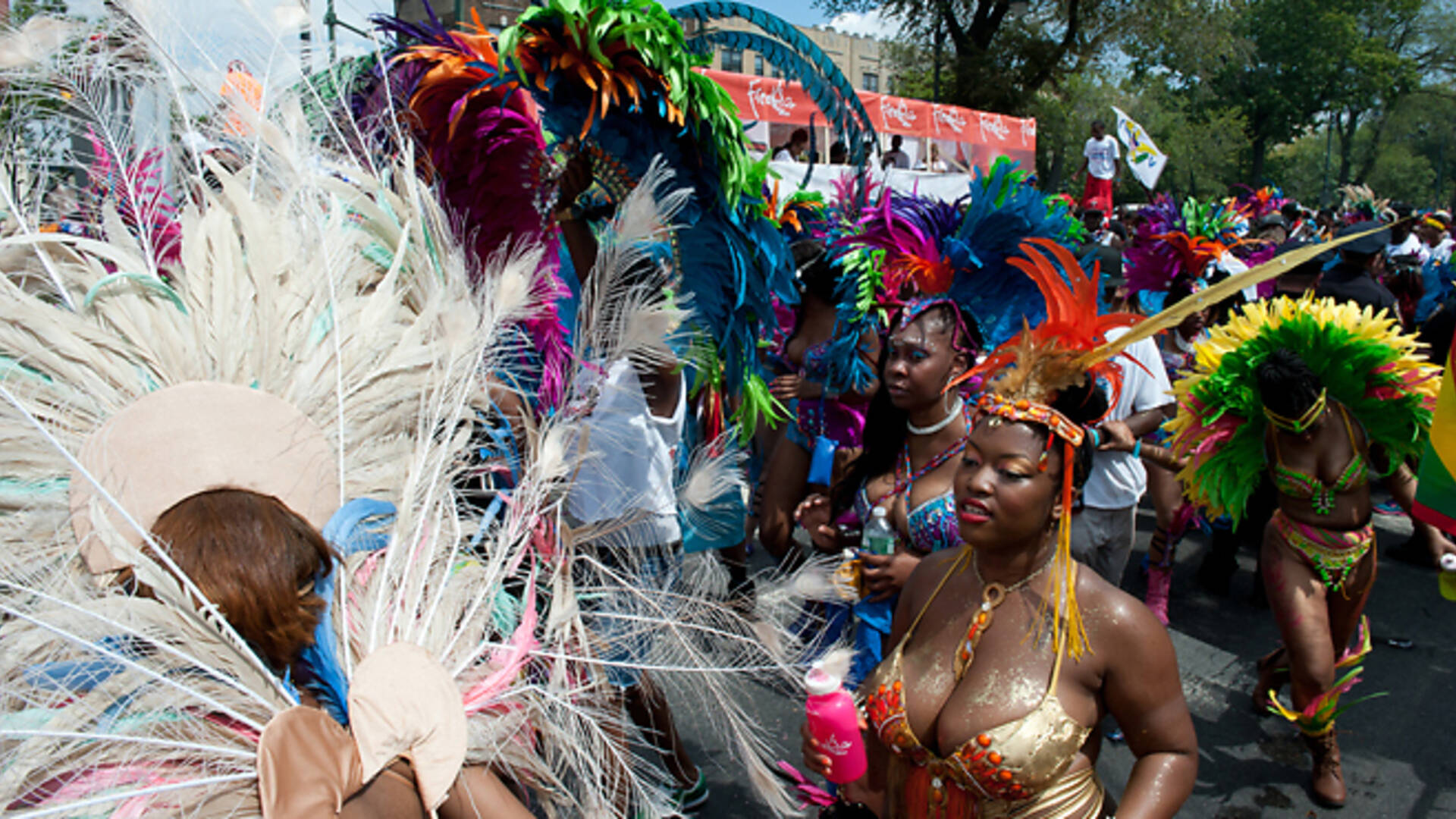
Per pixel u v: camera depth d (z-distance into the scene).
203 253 1.37
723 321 2.81
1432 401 3.15
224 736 1.11
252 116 1.55
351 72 1.92
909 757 1.81
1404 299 8.77
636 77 2.39
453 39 2.35
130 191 1.49
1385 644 4.62
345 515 1.25
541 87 2.30
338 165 1.67
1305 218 11.71
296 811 1.01
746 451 3.19
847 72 38.75
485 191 2.41
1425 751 3.67
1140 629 1.64
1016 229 2.54
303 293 1.41
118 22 1.53
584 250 2.57
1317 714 3.22
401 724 1.11
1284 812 3.28
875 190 3.39
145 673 1.09
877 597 2.44
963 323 2.38
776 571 2.36
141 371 1.30
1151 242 5.35
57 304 1.36
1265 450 3.34
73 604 1.09
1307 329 3.26
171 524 1.11
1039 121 26.75
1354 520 3.19
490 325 1.59
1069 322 1.67
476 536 1.54
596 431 2.17
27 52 1.49
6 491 1.22
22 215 1.43
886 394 2.54
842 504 2.69
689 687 1.98
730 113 2.59
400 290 1.53
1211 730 3.77
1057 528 1.74
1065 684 1.66
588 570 1.92
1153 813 1.64
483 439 1.82
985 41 25.28
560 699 1.47
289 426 1.21
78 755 1.09
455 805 1.20
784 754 3.17
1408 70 49.34
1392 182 60.28
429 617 1.33
